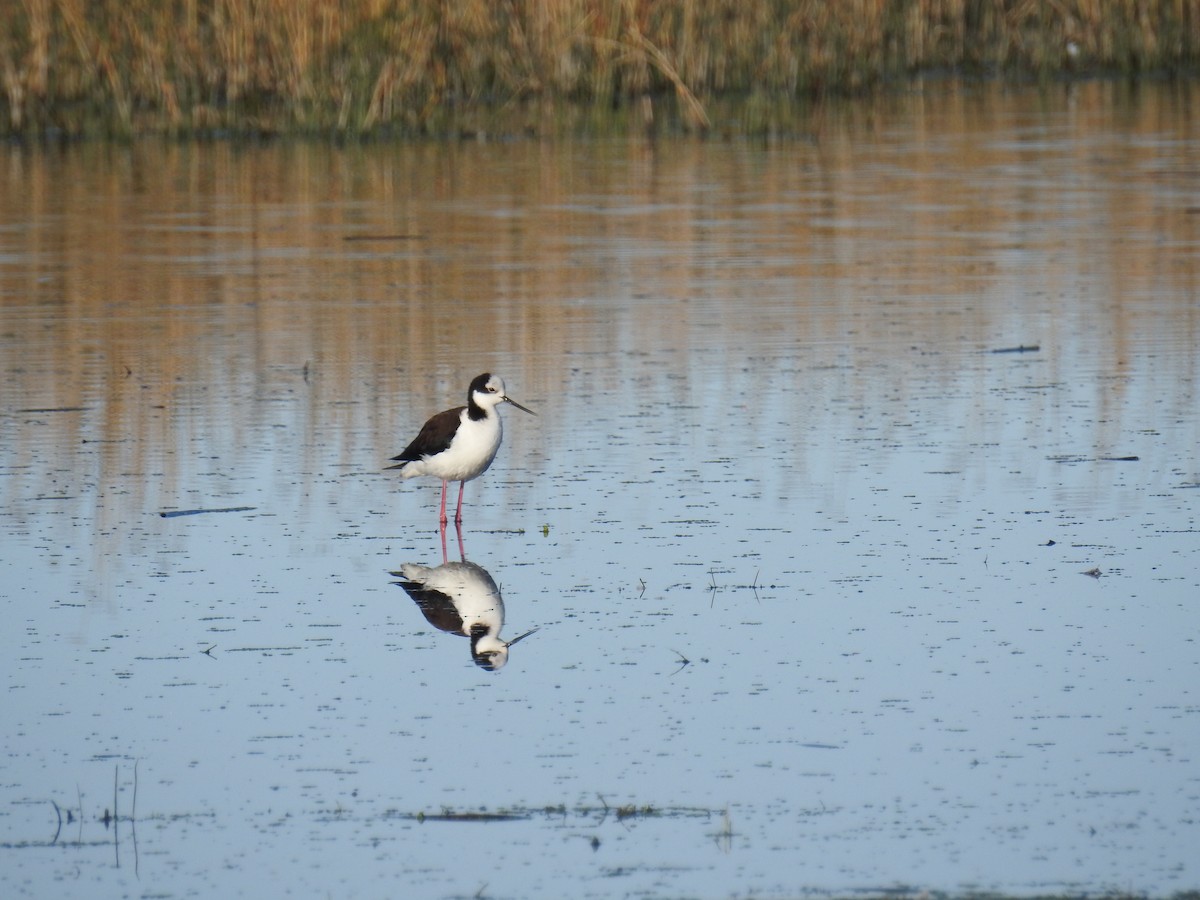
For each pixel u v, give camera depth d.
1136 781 8.45
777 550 12.04
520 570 11.79
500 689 9.77
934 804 8.26
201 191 28.95
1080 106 36.97
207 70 35.22
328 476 13.97
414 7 34.84
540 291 21.12
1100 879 7.50
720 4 37.91
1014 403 15.67
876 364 17.22
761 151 32.25
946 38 41.97
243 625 10.83
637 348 18.08
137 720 9.39
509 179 29.83
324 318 19.72
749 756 8.82
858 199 27.16
